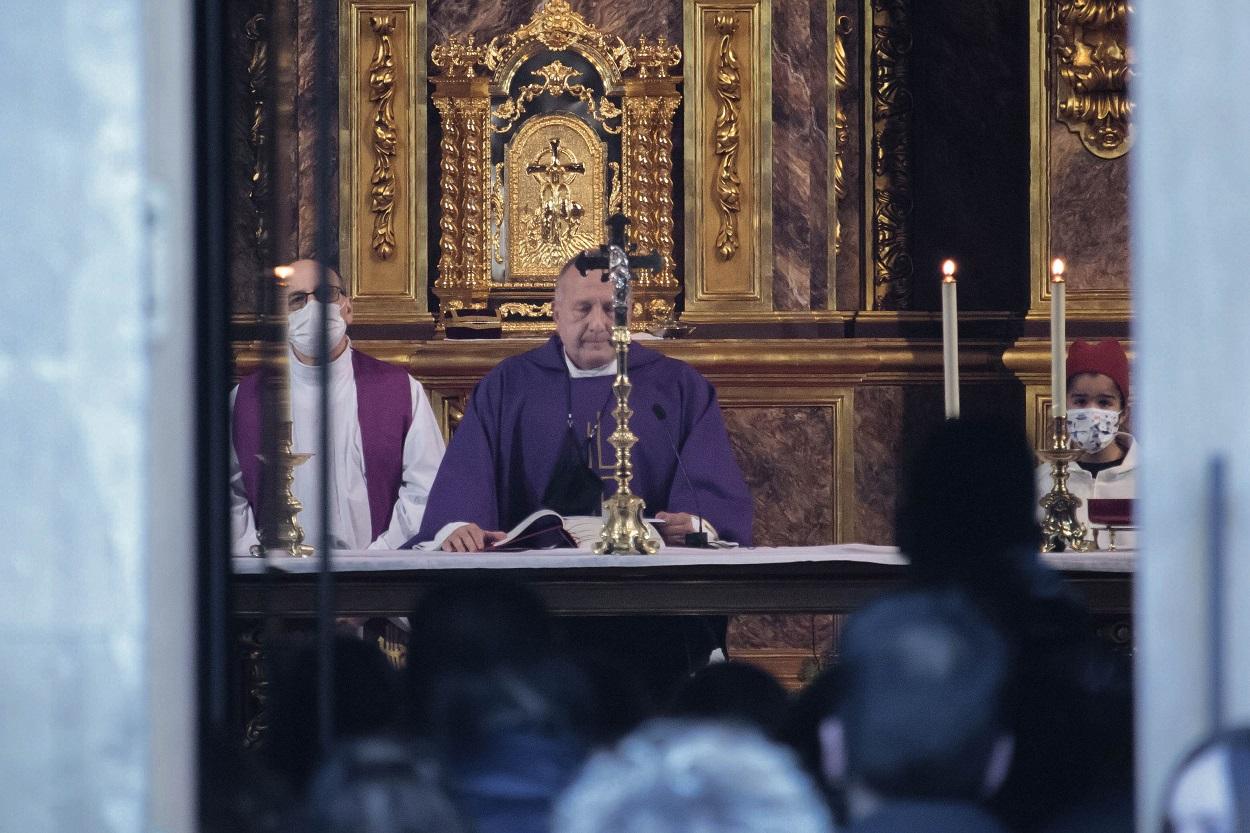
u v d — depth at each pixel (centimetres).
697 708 698
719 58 2178
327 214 529
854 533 2162
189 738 415
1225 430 390
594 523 1376
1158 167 396
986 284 2209
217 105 469
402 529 1819
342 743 523
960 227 2217
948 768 437
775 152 2175
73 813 388
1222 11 391
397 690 613
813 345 2138
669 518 1434
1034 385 2100
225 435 473
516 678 590
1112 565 1085
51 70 389
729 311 2172
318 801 455
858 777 447
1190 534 393
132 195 390
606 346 1672
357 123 2177
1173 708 394
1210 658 391
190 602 416
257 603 834
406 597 1096
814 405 2162
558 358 1695
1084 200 2100
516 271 2208
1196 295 393
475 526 1405
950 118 2223
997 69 2214
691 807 387
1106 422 1508
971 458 686
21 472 389
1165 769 394
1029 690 593
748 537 1623
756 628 2122
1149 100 397
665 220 2194
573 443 1653
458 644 588
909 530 691
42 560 388
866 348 2155
